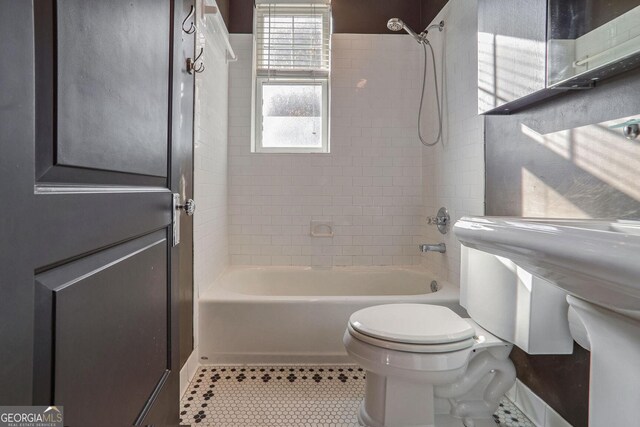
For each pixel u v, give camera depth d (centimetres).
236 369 180
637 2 93
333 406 150
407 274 247
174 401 102
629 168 99
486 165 172
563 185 123
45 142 48
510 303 121
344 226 261
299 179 258
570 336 114
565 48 113
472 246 103
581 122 115
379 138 260
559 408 129
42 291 48
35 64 46
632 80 98
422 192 259
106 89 63
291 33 262
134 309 76
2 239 40
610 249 52
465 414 139
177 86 102
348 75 258
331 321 185
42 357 48
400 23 226
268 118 265
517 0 130
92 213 59
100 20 61
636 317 58
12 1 41
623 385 67
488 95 150
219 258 230
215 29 202
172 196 98
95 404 61
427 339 112
